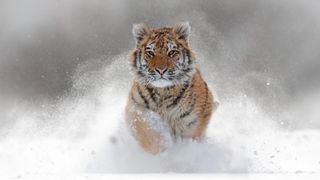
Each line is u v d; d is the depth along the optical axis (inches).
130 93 621.9
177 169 587.8
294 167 576.7
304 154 656.4
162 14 1877.5
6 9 2022.6
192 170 581.6
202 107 618.5
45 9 2032.5
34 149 675.4
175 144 600.7
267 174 469.1
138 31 633.6
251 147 623.2
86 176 452.1
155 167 593.9
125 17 1936.5
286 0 2001.7
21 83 1768.0
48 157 628.7
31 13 2000.5
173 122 609.3
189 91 608.7
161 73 599.5
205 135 631.2
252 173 496.1
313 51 1930.4
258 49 1902.1
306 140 769.6
